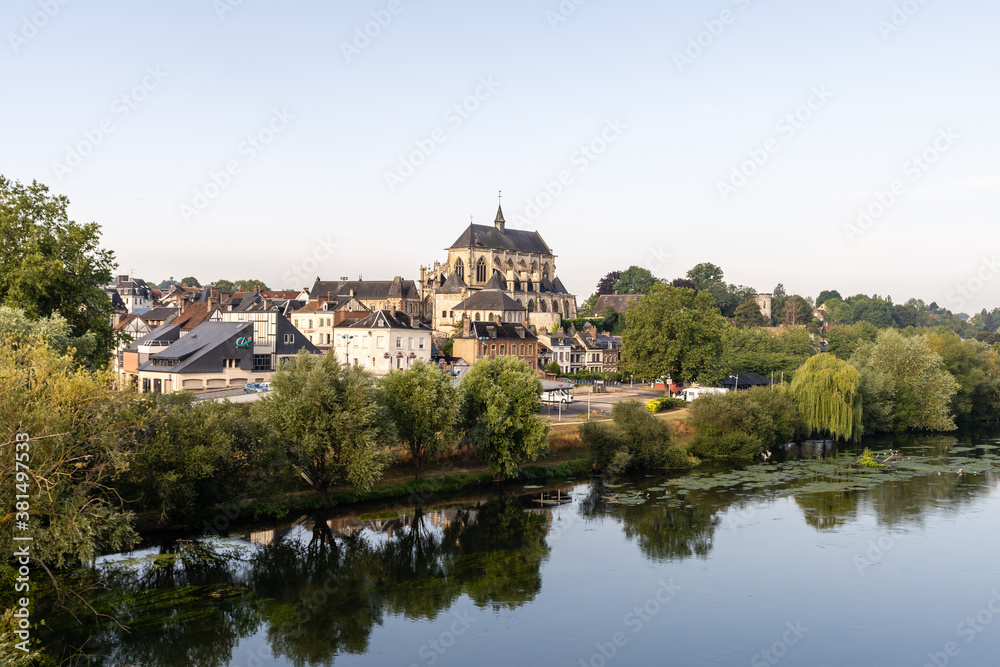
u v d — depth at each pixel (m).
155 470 43.53
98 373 30.89
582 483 64.94
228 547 45.62
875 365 96.31
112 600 37.31
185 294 170.12
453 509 56.28
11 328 42.91
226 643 34.00
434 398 57.03
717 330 104.12
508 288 174.38
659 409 91.75
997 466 72.25
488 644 34.47
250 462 47.12
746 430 76.38
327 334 129.62
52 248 57.03
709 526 52.19
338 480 56.59
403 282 175.75
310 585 41.28
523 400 61.25
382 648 34.03
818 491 62.03
